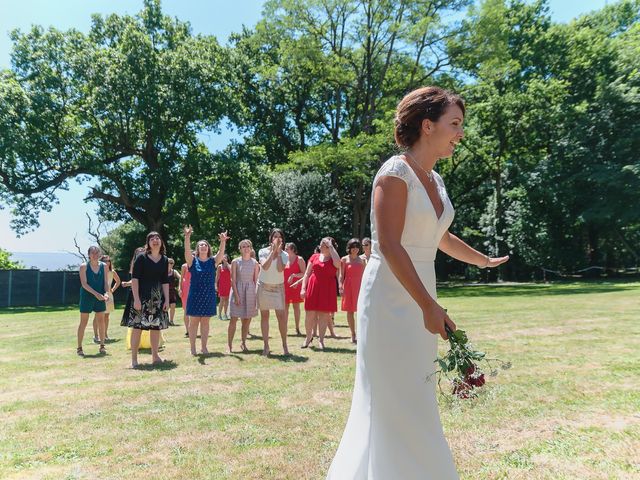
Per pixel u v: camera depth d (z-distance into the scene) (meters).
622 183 27.70
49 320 14.95
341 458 1.95
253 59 34.62
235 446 3.62
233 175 28.05
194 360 7.23
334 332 10.04
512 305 14.57
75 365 7.00
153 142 28.52
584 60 32.38
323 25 28.70
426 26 25.75
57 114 25.80
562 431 3.75
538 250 32.19
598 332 8.73
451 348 1.71
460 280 38.22
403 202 1.83
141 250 7.11
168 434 3.91
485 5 26.22
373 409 1.87
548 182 30.83
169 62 27.17
